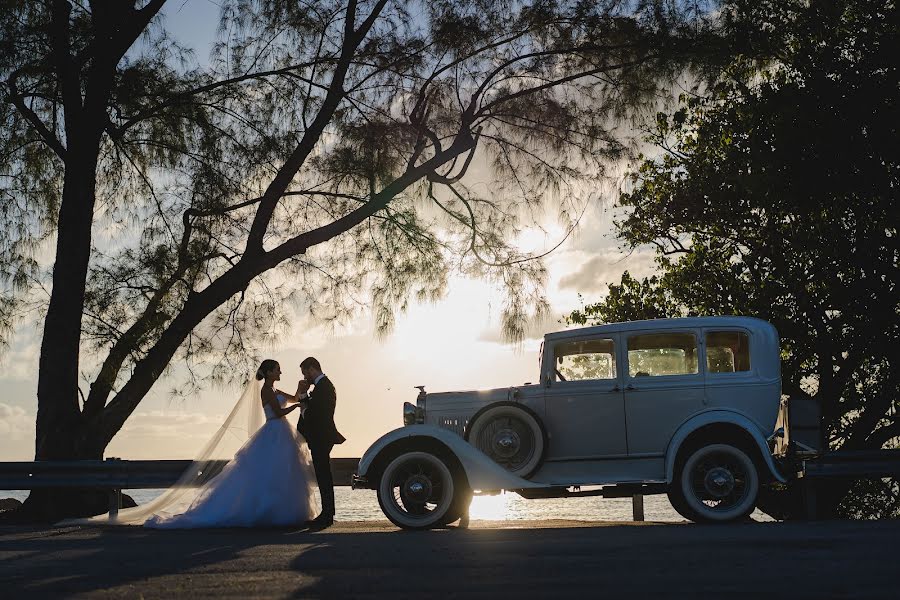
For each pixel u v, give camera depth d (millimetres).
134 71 14211
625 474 9930
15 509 13688
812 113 16172
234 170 14445
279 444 10648
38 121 14547
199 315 14328
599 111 14797
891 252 17703
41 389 14117
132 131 15242
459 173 14883
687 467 9734
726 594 4566
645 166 20766
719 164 19312
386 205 15227
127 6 14312
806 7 17125
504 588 4918
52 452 13852
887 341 18000
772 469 9547
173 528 10344
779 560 5883
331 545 7574
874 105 15992
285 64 14883
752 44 15453
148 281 14359
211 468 11078
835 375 18781
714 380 9969
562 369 10273
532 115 14586
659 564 5801
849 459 10914
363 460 9805
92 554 7148
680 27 14188
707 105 19516
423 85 14273
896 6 16484
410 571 5715
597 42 14398
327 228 14648
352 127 14031
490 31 14297
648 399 9984
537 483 9742
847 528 8461
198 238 14398
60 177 15805
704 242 20734
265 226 14531
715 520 9617
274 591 4973
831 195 16766
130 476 11531
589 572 5488
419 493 9852
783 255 19094
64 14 13992
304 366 10648
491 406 10141
